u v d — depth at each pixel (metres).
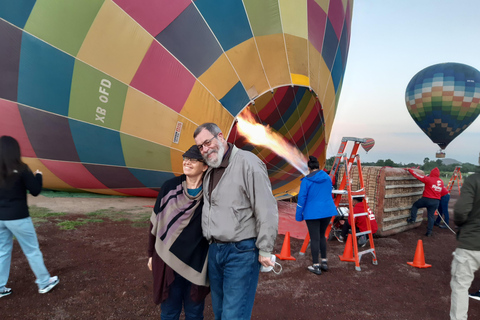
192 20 5.77
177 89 5.79
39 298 3.49
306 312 3.44
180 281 2.43
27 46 5.38
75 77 5.55
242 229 2.21
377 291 4.04
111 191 7.61
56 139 6.00
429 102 21.75
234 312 2.14
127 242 5.49
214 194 2.24
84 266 4.41
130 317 3.19
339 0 8.12
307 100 7.99
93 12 5.41
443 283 4.38
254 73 6.36
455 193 17.95
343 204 5.96
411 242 6.48
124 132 5.94
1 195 3.25
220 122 6.04
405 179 7.18
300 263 4.93
